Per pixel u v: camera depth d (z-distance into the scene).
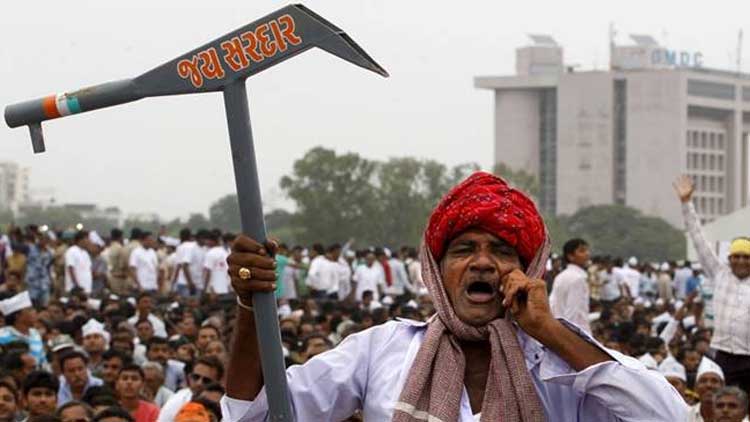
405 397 4.45
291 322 19.31
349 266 36.53
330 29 4.33
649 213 179.12
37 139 4.48
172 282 29.83
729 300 14.04
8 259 27.47
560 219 149.50
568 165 180.88
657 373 4.53
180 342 16.62
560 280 15.18
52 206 142.00
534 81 182.38
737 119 187.12
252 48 4.39
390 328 4.68
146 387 14.47
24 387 11.74
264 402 4.55
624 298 33.81
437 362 4.51
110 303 22.42
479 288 4.54
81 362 13.21
